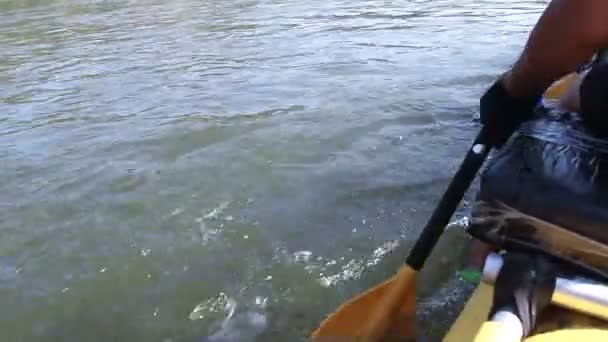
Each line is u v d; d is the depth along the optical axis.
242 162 3.56
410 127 3.98
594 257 1.41
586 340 1.26
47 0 9.70
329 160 3.56
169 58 5.95
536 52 1.38
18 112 4.65
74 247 2.87
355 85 4.83
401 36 6.39
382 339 1.87
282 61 5.61
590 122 1.68
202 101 4.61
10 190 3.37
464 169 1.71
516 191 1.52
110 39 6.90
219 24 7.36
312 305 2.48
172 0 9.25
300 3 8.49
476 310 1.55
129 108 4.57
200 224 3.00
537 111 1.89
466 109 4.28
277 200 3.18
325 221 2.99
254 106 4.43
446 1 8.08
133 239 2.91
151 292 2.58
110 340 2.35
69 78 5.48
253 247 2.83
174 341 2.34
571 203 1.44
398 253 2.75
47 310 2.50
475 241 2.20
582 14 1.25
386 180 3.33
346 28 6.80
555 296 1.32
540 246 1.48
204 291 2.57
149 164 3.59
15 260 2.80
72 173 3.53
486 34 6.37
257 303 2.50
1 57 6.38
